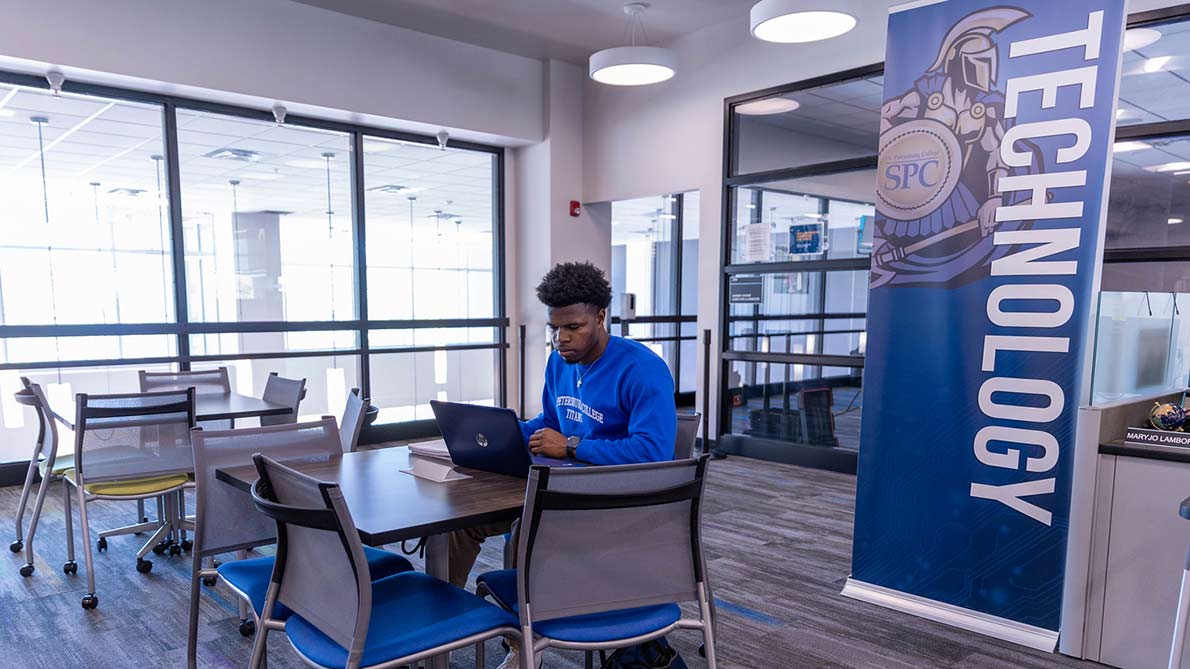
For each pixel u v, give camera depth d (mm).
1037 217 2568
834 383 5246
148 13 4602
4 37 4137
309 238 5801
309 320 5812
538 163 6730
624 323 7516
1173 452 2305
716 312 5906
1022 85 2592
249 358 5516
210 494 2035
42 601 2930
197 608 2059
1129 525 2410
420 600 1707
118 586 3090
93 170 4859
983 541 2721
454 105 6055
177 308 5160
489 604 1688
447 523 1527
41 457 4223
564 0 5219
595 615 1623
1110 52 2420
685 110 6016
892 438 2939
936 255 2803
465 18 5562
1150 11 3797
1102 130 2439
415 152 6379
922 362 2852
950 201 2764
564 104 6684
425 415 6520
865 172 5016
